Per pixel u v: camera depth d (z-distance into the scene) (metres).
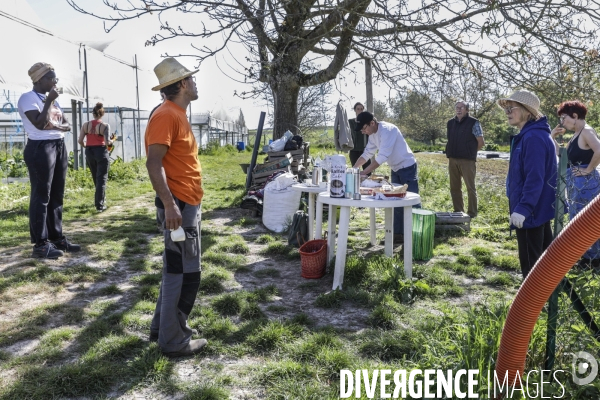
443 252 6.19
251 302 4.37
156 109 3.24
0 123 19.25
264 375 3.10
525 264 3.83
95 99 15.90
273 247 6.28
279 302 4.50
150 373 3.11
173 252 3.28
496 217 8.30
